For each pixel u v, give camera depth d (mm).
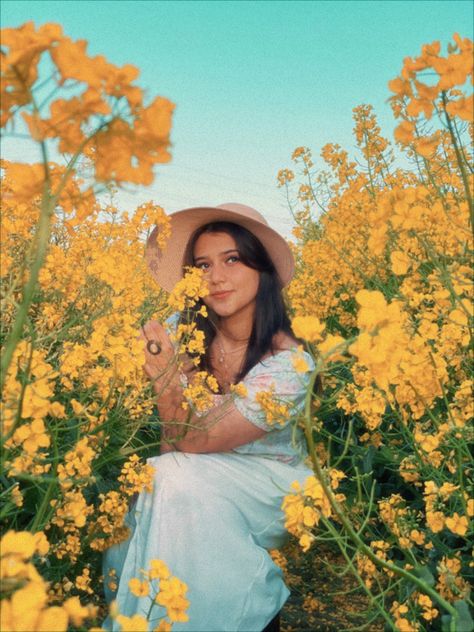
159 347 2266
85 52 884
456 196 3064
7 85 905
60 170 1608
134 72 897
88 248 2506
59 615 850
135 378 2191
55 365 2225
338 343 1235
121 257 2449
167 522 2080
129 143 949
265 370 2252
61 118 926
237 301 2373
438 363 2055
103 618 2352
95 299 2400
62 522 1789
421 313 2328
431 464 2242
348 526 1455
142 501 2176
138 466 2156
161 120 926
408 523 2107
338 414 3441
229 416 2189
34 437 1394
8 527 2248
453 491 2006
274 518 2250
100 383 2107
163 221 2559
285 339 2393
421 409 2117
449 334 2156
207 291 2283
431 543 2082
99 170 975
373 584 2738
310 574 2963
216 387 2279
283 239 2404
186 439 2205
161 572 1392
